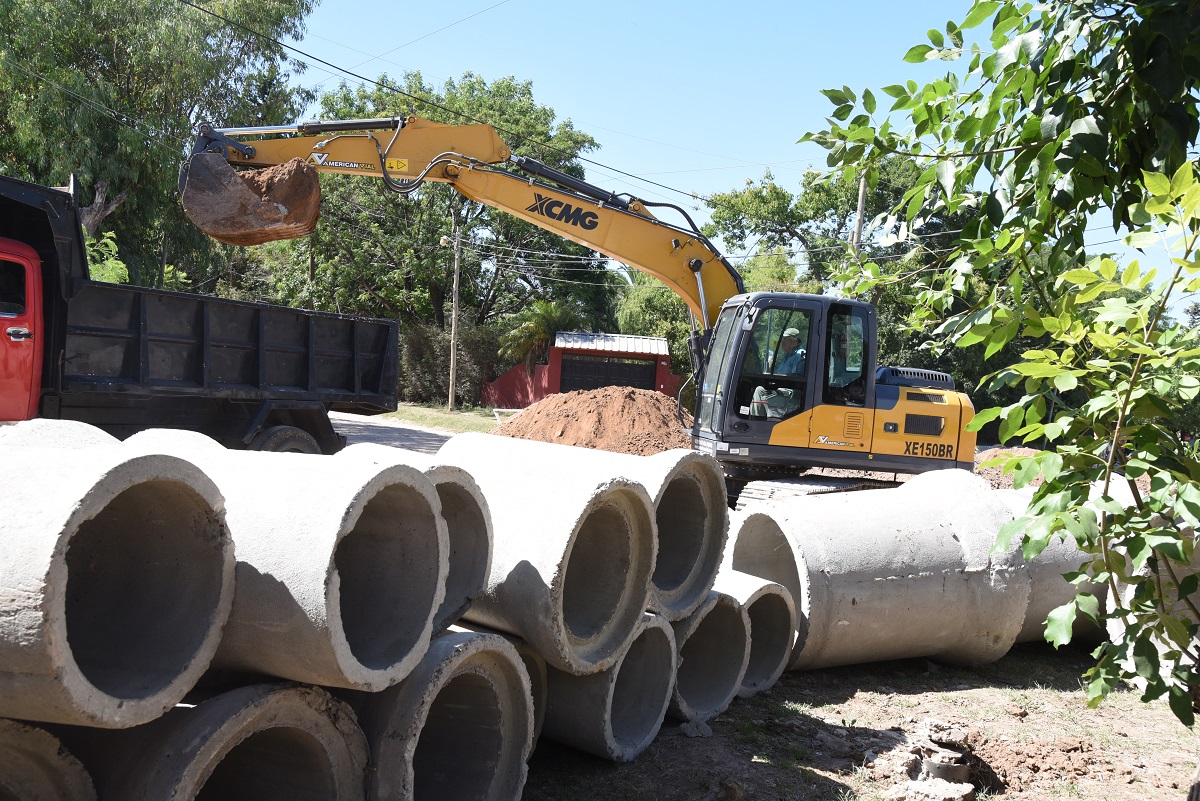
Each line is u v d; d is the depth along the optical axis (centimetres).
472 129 1162
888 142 330
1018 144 308
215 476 341
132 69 2745
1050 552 690
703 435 1119
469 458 491
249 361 932
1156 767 511
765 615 613
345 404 1067
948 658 680
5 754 259
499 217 4238
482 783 395
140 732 287
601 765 471
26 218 780
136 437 442
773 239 4325
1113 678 290
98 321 798
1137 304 266
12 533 237
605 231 1196
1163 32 268
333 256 4100
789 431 1052
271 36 3000
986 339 312
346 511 296
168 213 2802
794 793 445
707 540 527
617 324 4606
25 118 2431
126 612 295
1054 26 294
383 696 345
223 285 4350
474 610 439
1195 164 289
